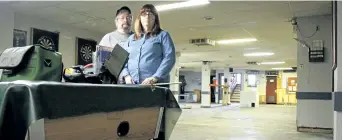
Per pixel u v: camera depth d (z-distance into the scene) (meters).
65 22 7.06
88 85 1.21
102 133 1.29
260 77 22.52
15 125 0.97
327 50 6.31
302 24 6.47
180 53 13.05
